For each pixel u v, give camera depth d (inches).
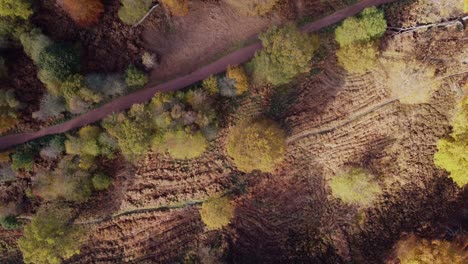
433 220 1840.6
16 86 1868.8
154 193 1996.8
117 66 1899.6
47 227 1796.3
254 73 1897.1
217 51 1956.2
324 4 1931.6
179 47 1957.4
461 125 1729.8
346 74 1952.5
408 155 1913.1
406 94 1903.3
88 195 1920.5
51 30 1847.9
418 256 1690.5
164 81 1950.1
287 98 1975.9
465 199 1833.2
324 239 1972.2
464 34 1879.9
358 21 1770.4
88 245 1999.3
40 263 1813.5
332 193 1984.5
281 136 1894.7
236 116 1969.7
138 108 1813.5
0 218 1916.8
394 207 1910.7
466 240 1720.0
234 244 1989.4
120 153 1955.0
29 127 1914.4
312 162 1991.9
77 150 1857.8
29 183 1934.1
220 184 1996.8
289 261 1973.4
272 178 2000.5
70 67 1797.5
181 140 1843.0
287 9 1926.7
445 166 1750.7
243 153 1840.6
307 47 1790.1
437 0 1878.7
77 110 1873.8
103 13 1872.5
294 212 2000.5
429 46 1898.4
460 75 1882.4
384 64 1926.7
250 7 1891.0
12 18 1761.8
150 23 1907.0
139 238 2011.6
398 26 1905.8
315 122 1974.7
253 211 2003.0
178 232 2015.3
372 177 1897.1
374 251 1905.8
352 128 1964.8
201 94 1855.3
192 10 1951.3
